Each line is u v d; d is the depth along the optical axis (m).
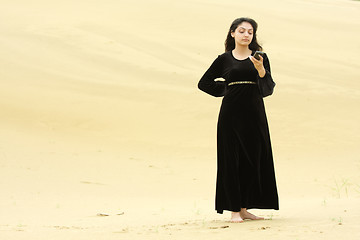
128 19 40.09
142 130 25.64
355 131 25.84
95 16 40.31
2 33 35.66
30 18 38.78
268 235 6.23
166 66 32.75
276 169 20.83
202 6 43.06
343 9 48.19
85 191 16.42
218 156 7.73
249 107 7.57
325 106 28.42
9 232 7.26
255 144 7.57
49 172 18.88
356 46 38.69
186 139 24.88
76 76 30.75
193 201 14.60
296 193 16.41
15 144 22.27
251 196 7.68
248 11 43.34
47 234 7.01
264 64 7.80
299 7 47.00
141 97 28.81
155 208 12.19
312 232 6.29
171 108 27.83
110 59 33.19
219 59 7.83
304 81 31.44
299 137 25.23
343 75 33.06
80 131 25.17
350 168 20.64
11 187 16.28
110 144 23.84
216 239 6.15
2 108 26.50
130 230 7.14
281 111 27.70
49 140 23.50
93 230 7.43
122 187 17.41
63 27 37.34
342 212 7.85
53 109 26.94
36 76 30.30
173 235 6.54
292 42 38.62
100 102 28.06
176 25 39.66
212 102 28.55
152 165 21.09
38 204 13.45
